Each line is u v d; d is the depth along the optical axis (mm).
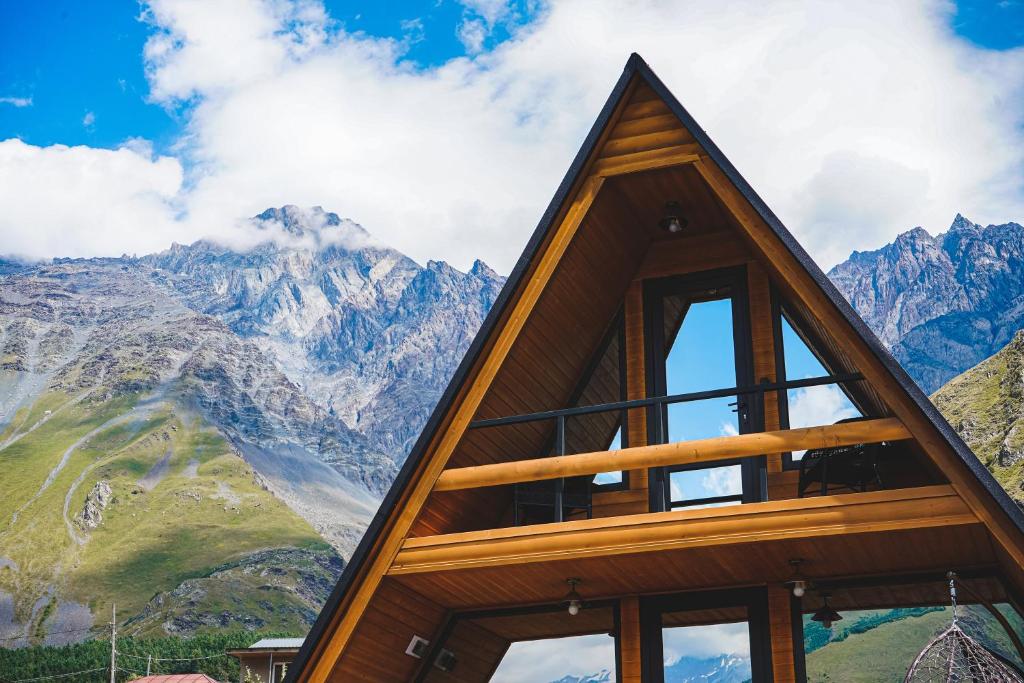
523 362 11398
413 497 10477
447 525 11219
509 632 12930
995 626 19984
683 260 12367
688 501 11625
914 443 9672
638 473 11852
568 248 11164
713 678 11625
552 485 11633
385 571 10312
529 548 10023
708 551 9797
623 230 11773
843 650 20125
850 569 10438
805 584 10531
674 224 11672
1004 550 8945
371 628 10914
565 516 12047
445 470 10711
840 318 9672
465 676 12859
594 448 13016
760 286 12016
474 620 12305
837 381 9828
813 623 21250
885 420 9453
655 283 12445
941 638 8773
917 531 9156
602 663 12922
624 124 10945
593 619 12359
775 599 11023
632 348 12320
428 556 10281
